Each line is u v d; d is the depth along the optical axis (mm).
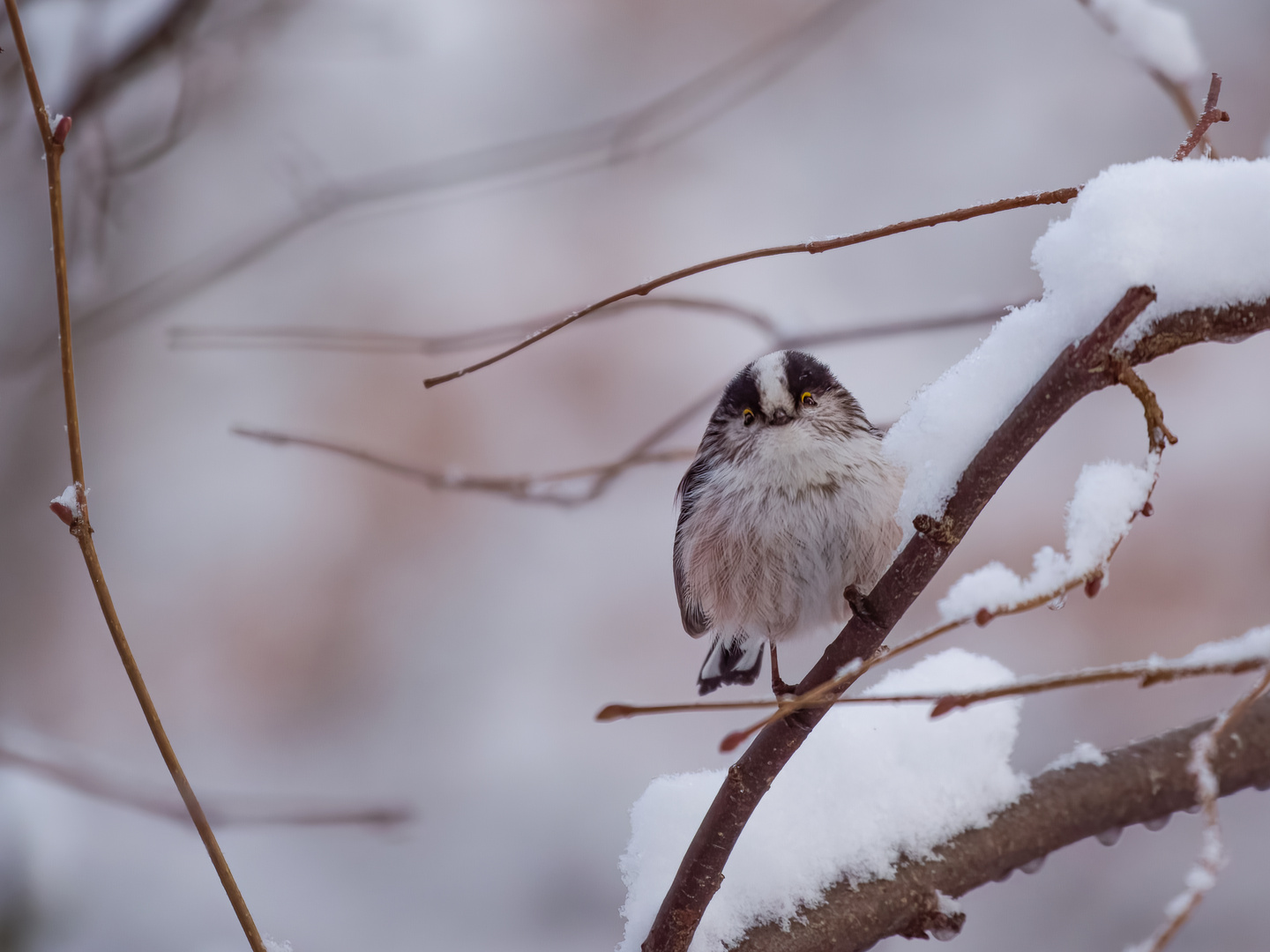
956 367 3951
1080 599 4254
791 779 3977
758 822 3973
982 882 3973
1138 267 3920
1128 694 4238
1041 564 3637
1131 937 4184
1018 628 4254
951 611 3592
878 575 4062
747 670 4117
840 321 4590
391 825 4121
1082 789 3977
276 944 3947
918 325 4082
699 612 4109
